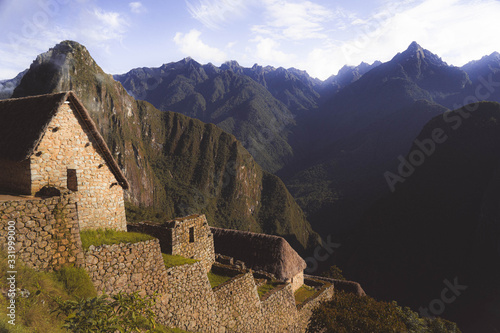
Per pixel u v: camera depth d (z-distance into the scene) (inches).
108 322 196.7
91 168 430.0
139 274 389.4
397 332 647.8
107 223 452.4
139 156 6648.6
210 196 7263.8
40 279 287.7
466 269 3535.9
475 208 4116.6
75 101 403.2
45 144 373.7
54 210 319.9
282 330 687.7
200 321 470.9
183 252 579.5
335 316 651.5
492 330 2613.2
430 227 4264.3
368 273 4099.4
